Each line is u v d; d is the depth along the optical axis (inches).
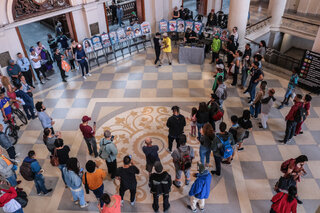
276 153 302.8
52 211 252.2
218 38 442.0
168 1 566.3
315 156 297.6
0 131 284.4
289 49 805.9
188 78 438.0
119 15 611.8
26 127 354.9
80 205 252.4
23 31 649.6
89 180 222.4
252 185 269.0
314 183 268.7
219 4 650.2
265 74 442.9
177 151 242.7
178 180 261.1
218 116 291.7
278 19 642.2
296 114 288.7
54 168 296.2
